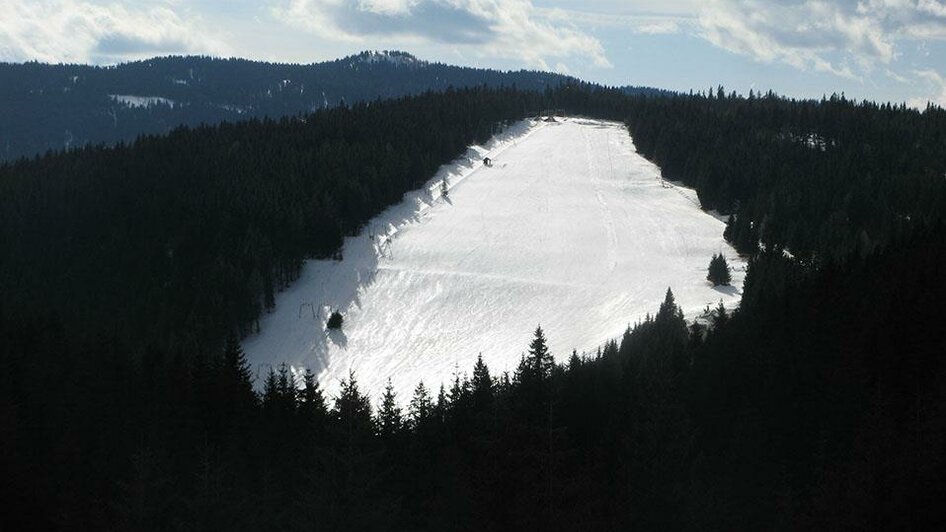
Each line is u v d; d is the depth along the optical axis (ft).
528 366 200.75
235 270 482.69
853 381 171.83
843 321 207.62
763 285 375.66
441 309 484.33
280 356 442.50
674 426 134.82
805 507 126.00
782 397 182.80
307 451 163.73
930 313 188.55
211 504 105.40
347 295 505.25
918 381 165.78
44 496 137.90
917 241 277.44
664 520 112.27
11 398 189.67
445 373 403.95
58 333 296.30
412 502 160.86
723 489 135.85
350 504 93.20
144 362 247.29
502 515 89.15
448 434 200.34
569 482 91.25
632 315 446.19
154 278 489.26
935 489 100.68
